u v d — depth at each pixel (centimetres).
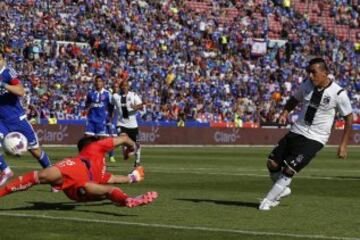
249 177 4359
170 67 10919
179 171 4853
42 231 2116
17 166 5138
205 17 12481
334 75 12862
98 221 2320
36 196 3036
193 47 11650
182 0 12425
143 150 8281
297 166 2702
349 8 14725
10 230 2128
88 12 10950
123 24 11150
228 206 2825
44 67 9694
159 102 10219
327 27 14100
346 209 2789
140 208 2697
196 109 10556
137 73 10462
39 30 10219
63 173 2441
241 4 13212
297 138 2728
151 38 11306
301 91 2759
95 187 2433
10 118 3128
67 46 10212
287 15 13725
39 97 9194
